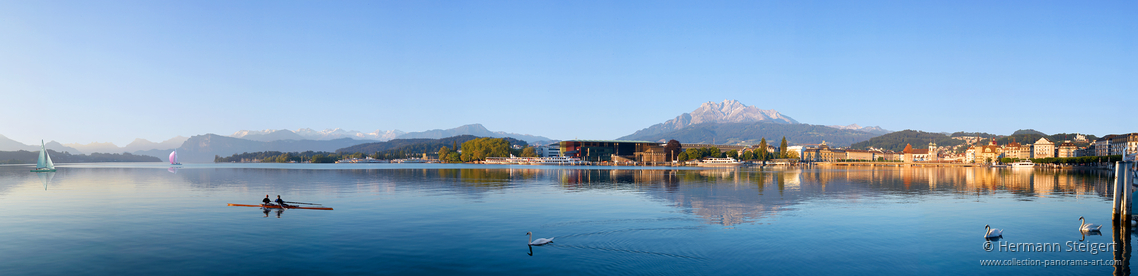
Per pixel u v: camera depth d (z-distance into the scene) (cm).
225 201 7494
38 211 6259
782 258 3781
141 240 4341
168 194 8819
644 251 3981
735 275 3369
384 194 8675
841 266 3588
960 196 8556
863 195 8731
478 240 4366
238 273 3369
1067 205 7119
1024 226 5188
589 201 7494
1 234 4622
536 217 5716
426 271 3425
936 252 3984
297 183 12112
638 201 7538
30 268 3488
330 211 6184
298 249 4009
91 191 9481
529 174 18400
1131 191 5144
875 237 4553
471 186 10794
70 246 4116
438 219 5528
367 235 4572
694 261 3697
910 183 12438
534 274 3375
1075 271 3516
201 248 4041
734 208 6656
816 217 5775
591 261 3681
